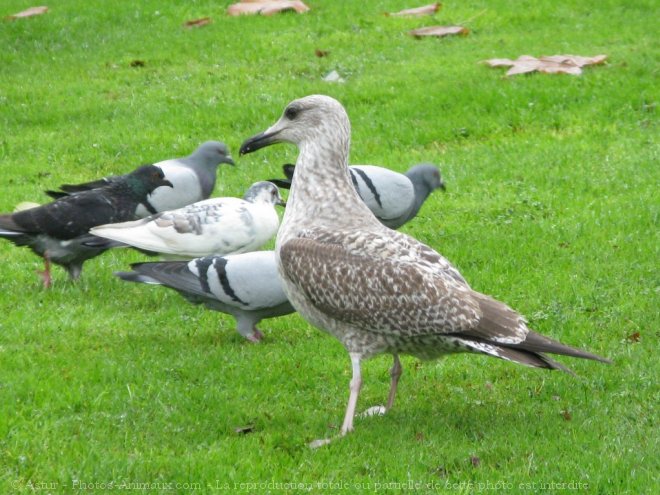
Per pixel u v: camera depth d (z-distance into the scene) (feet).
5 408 29.66
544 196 52.39
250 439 28.55
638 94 65.57
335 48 77.36
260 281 35.60
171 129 64.08
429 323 27.40
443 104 65.92
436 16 83.92
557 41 76.74
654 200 50.52
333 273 28.27
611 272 42.14
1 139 63.00
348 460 27.12
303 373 33.86
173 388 31.94
